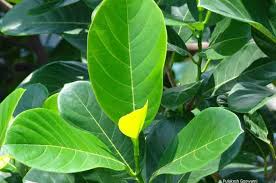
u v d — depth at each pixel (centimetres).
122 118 73
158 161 91
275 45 96
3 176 90
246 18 87
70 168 75
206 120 77
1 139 86
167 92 97
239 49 103
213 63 121
